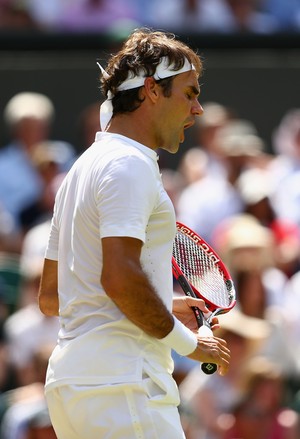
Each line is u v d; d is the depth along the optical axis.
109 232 13.23
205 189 33.06
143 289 13.17
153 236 13.84
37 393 24.72
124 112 14.19
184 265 16.23
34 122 34.28
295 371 27.39
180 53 14.19
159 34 14.39
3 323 27.73
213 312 15.62
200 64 14.55
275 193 34.28
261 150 35.06
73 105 34.88
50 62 34.94
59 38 35.03
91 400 13.62
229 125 35.16
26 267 29.44
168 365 14.20
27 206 33.50
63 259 14.27
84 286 13.88
